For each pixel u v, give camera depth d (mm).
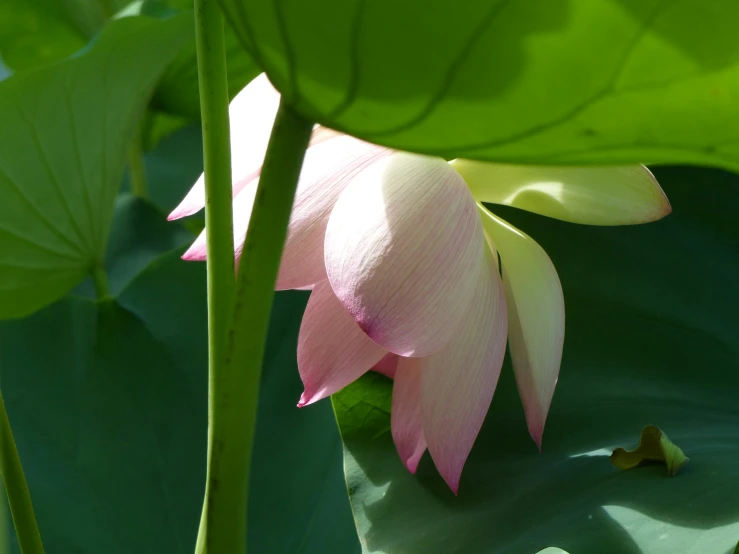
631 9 467
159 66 686
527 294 669
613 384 763
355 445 747
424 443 698
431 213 612
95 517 771
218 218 551
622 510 664
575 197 678
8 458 628
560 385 765
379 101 505
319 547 756
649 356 774
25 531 633
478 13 475
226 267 554
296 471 790
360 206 614
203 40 544
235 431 557
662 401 748
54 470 781
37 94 644
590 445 723
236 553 565
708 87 480
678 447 693
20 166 669
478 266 626
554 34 476
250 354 554
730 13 464
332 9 481
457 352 647
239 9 493
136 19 639
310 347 669
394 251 603
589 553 645
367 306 597
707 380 762
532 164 520
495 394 762
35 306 756
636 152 507
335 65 498
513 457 727
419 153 525
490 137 511
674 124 494
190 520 783
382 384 763
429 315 605
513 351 680
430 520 697
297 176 541
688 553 630
